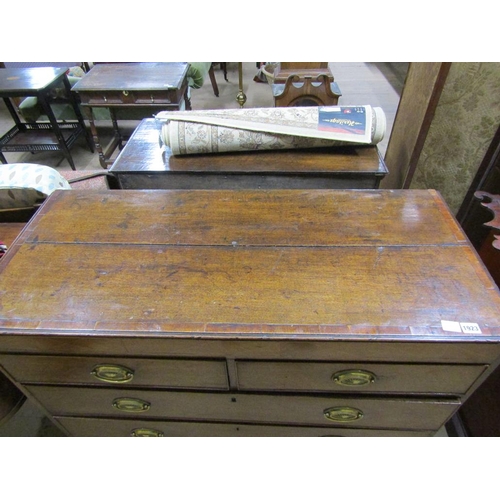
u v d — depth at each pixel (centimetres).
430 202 80
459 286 61
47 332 57
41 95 182
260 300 60
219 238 72
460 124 112
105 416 79
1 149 204
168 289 62
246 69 382
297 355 59
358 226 74
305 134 102
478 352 56
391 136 154
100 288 63
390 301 59
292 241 71
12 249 70
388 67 370
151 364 63
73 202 82
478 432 91
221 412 75
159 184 107
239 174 102
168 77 185
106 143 242
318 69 227
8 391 84
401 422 74
